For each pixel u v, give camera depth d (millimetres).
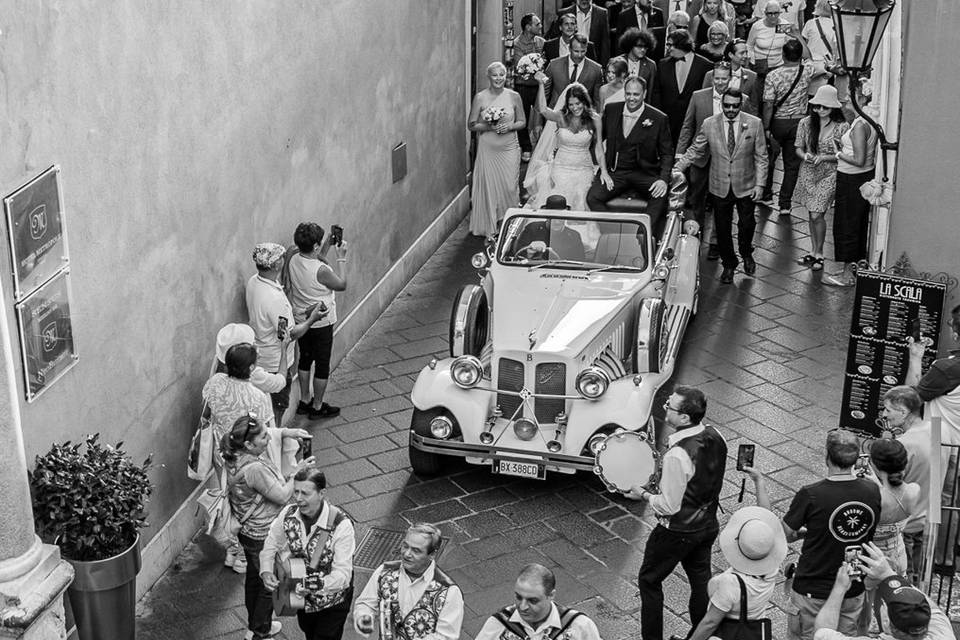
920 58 9234
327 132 11594
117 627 7363
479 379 9672
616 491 8797
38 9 7074
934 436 7371
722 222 13547
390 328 12867
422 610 6207
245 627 8273
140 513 7441
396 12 13133
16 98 6879
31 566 6551
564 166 13195
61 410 7539
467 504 9680
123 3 8008
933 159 9406
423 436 9703
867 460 7824
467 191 16125
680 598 8484
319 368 10812
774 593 8531
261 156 10266
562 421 9633
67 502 6961
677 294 12125
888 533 7418
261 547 7734
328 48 11469
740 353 12195
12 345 6961
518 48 17344
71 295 7555
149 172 8461
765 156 13359
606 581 8734
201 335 9383
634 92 12844
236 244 9898
